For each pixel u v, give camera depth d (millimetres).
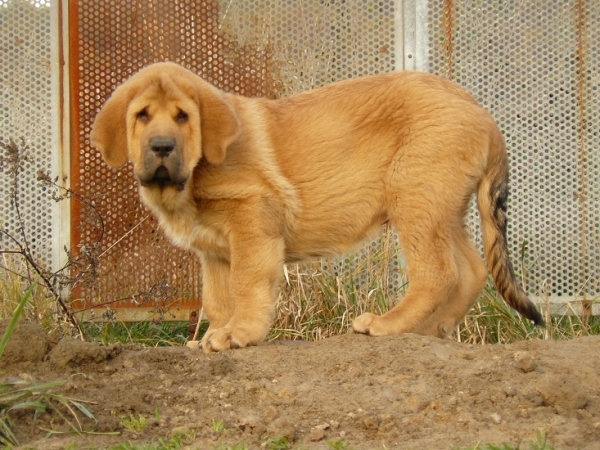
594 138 8641
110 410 4703
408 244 6148
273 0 8680
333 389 4926
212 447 4258
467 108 6137
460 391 4848
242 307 5836
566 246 8656
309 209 6188
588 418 4555
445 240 6117
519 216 8688
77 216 8609
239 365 5281
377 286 8008
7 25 8734
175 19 8688
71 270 8133
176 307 8461
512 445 4176
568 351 5527
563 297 8570
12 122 8734
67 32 8688
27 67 8734
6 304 7293
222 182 5836
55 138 8680
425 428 4469
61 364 5203
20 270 8125
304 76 8664
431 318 6320
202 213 5953
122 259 8539
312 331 7926
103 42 8695
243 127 6020
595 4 8609
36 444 4348
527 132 8680
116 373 5211
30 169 8680
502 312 7941
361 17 8711
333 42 8711
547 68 8656
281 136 6156
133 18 8680
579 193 8656
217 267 6297
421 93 6168
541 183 8688
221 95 5832
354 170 6211
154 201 5887
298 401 4773
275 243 5934
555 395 4680
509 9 8648
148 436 4469
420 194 6078
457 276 6188
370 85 6332
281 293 8117
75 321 7051
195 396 4887
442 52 8695
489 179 6266
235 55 8695
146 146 5531
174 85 5613
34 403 4590
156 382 5090
